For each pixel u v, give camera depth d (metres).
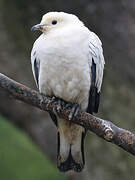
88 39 11.02
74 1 14.05
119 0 14.02
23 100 10.26
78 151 11.45
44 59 10.91
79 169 11.45
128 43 14.03
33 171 16.00
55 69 10.88
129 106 13.73
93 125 10.09
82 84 10.96
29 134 13.67
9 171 15.94
